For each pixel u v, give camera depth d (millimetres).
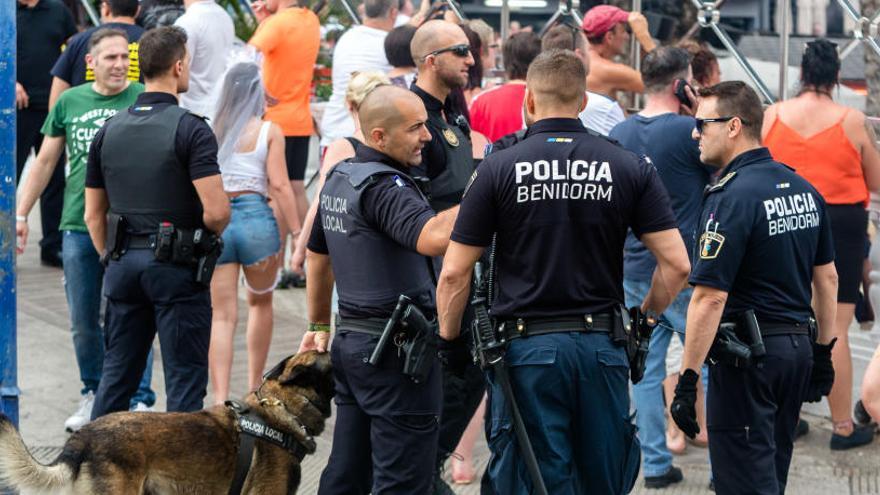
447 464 8109
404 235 5547
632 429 5445
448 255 5375
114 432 5758
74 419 8688
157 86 7227
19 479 5516
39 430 8727
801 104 8078
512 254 5336
